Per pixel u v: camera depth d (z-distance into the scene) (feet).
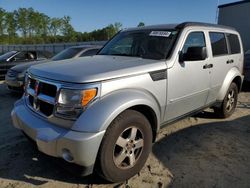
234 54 17.53
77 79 9.32
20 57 36.01
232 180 10.83
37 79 10.70
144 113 11.37
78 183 10.51
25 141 14.32
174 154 12.96
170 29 13.56
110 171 9.77
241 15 34.96
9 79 25.85
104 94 9.57
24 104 11.78
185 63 12.77
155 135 11.87
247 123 17.46
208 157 12.72
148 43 13.41
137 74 10.64
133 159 10.60
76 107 9.18
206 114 19.02
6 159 12.33
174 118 13.04
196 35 14.01
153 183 10.54
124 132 10.19
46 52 38.73
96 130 9.00
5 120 18.13
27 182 10.58
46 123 9.91
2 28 233.35
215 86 15.61
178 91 12.52
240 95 26.27
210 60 14.76
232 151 13.38
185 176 11.07
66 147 9.02
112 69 10.22
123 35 15.29
